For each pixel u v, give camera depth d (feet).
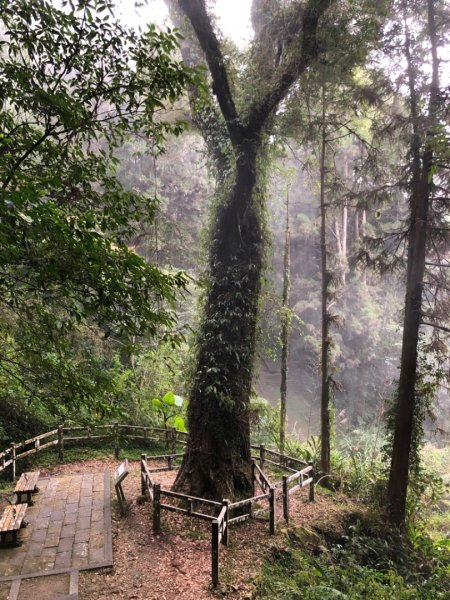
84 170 10.65
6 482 26.32
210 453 23.76
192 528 20.99
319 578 18.97
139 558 18.19
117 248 9.93
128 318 9.45
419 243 25.64
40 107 9.80
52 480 26.23
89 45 9.45
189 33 26.43
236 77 26.30
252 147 24.23
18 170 8.04
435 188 25.14
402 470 26.76
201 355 24.71
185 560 18.29
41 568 16.99
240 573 17.70
